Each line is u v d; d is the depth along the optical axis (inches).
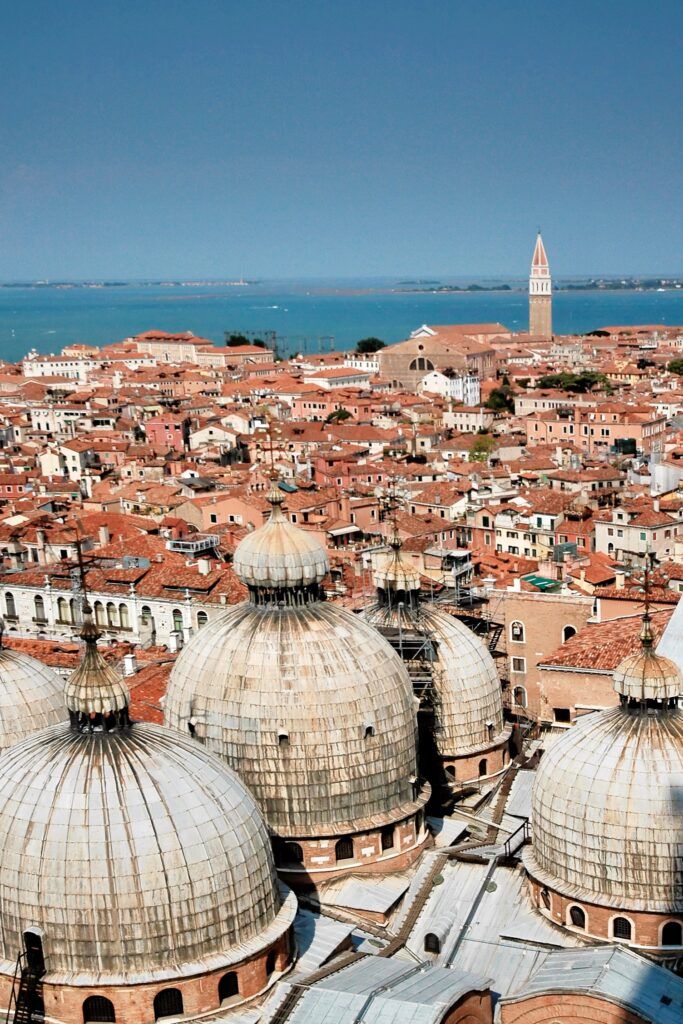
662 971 2443.4
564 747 2701.8
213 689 2866.6
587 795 2600.9
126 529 6781.5
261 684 2829.7
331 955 2576.3
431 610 3499.0
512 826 3169.3
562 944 2632.9
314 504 7559.1
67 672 4279.0
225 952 2331.4
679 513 7514.8
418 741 3348.9
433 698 3348.9
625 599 4303.6
